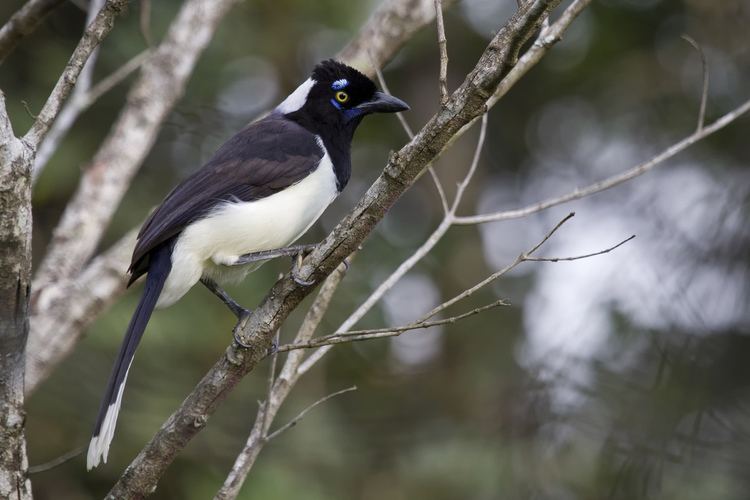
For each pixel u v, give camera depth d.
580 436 11.27
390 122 16.48
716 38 14.33
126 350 7.18
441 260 16.62
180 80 9.91
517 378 13.02
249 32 14.84
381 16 9.73
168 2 14.26
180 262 7.94
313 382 13.95
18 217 5.29
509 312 15.87
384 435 13.34
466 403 14.84
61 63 13.80
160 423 12.05
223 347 13.03
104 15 5.46
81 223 9.40
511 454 11.45
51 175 13.52
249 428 12.59
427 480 12.71
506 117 17.19
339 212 16.20
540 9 5.00
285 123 8.82
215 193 8.07
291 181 8.29
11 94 13.80
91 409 12.19
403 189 5.65
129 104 9.83
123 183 9.62
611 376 11.11
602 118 15.91
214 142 14.69
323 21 14.79
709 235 11.64
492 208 17.72
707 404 10.73
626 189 14.80
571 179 16.36
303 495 12.02
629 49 15.84
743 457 10.56
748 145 13.13
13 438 5.47
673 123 14.87
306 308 14.19
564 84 16.34
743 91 13.90
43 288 9.00
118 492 6.08
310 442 12.56
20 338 5.46
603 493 10.85
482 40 16.56
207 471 12.58
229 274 8.45
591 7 15.69
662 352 10.71
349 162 9.03
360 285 14.89
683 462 10.53
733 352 10.98
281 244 8.40
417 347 16.31
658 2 15.55
